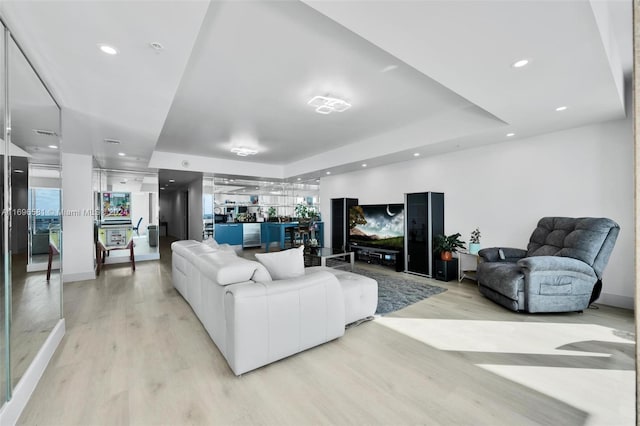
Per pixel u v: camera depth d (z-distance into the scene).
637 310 0.77
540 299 3.08
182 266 3.65
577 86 2.52
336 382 1.92
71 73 2.11
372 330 2.77
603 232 3.13
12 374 1.75
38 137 2.29
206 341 2.52
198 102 3.57
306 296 2.28
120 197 6.21
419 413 1.63
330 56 2.53
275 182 9.17
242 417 1.59
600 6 1.81
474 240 4.65
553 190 3.89
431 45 1.92
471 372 2.04
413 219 5.21
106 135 3.63
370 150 5.34
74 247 4.71
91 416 1.60
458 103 3.67
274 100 3.52
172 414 1.62
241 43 2.32
